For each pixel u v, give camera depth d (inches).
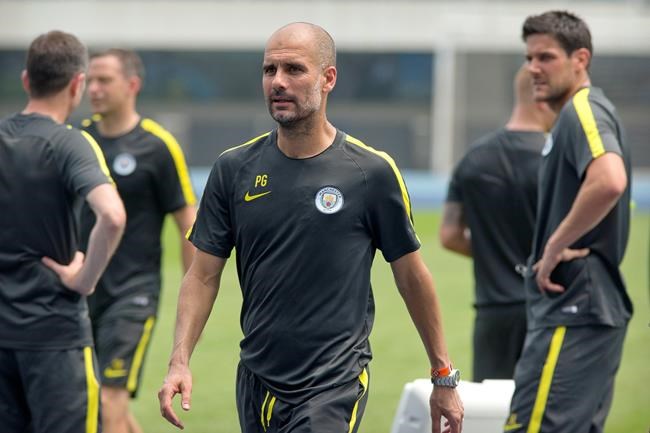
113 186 631.8
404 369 1193.4
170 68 4030.5
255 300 552.7
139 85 837.8
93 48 3860.7
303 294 542.9
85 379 636.7
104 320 808.3
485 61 3809.1
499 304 808.3
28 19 3831.2
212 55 4020.7
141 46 3919.8
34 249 628.1
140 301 812.6
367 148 552.7
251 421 555.8
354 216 544.1
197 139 4005.9
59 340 629.0
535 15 701.9
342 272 543.5
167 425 957.2
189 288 565.3
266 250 547.2
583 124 646.5
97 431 642.8
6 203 627.2
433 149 3909.9
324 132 550.9
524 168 799.7
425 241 2299.5
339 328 543.2
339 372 539.8
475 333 827.4
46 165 629.6
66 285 629.6
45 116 642.8
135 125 832.9
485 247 813.9
